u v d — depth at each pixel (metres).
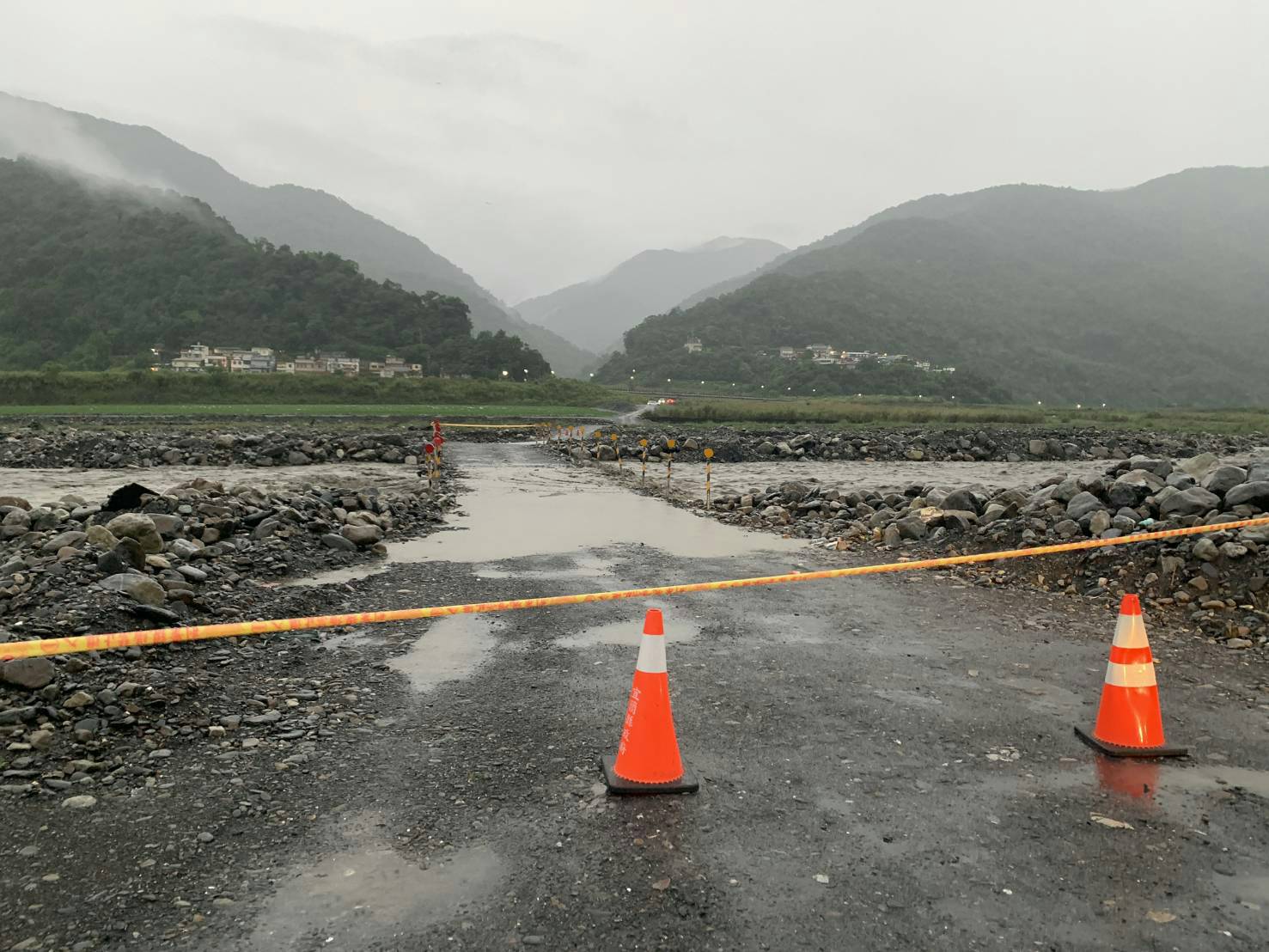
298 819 3.74
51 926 2.89
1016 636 7.13
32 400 80.00
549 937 2.88
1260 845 3.59
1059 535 10.11
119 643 3.54
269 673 5.81
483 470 27.86
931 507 13.35
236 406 75.06
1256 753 4.63
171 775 4.19
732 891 3.18
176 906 3.04
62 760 4.29
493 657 6.39
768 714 5.20
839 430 49.47
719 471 30.08
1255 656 6.50
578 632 7.16
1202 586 7.85
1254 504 9.05
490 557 11.08
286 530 10.94
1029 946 2.85
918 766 4.42
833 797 4.03
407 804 3.91
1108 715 4.69
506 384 110.75
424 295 184.38
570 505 17.80
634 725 4.14
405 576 9.63
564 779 4.21
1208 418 84.00
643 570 10.20
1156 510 9.87
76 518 10.58
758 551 11.75
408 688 5.63
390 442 35.22
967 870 3.36
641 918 2.99
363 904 3.07
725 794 4.05
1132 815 3.87
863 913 3.04
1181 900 3.15
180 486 12.67
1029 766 4.44
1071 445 41.12
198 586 7.77
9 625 5.66
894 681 5.88
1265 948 2.86
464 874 3.29
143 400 85.00
